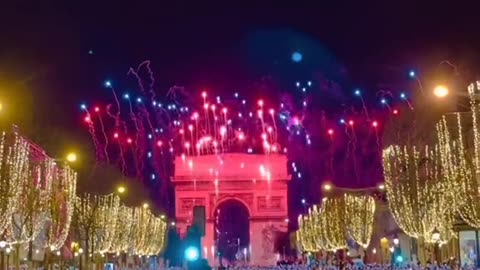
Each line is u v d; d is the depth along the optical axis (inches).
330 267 2842.0
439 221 2556.6
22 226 2105.1
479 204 2049.7
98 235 3275.1
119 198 3683.6
